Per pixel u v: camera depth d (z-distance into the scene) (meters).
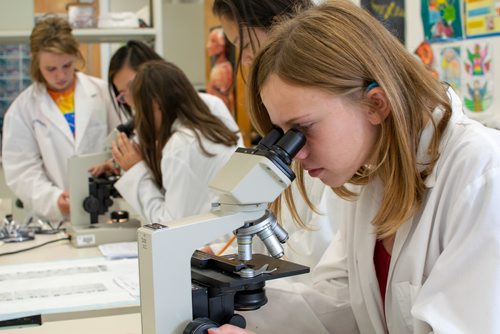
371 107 0.96
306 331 1.27
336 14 0.97
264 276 0.96
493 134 1.01
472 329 0.89
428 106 1.01
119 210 2.68
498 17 2.51
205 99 2.72
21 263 1.97
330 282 1.37
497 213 0.91
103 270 1.79
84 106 3.30
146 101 2.32
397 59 0.97
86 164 2.41
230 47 3.98
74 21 3.32
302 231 1.64
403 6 2.96
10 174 3.18
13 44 3.71
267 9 1.45
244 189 0.91
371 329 1.28
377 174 1.10
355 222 1.24
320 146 0.95
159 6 3.32
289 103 0.94
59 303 1.45
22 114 3.20
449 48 2.77
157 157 2.35
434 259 1.05
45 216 3.06
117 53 2.82
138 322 1.39
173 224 0.93
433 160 1.03
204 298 0.96
